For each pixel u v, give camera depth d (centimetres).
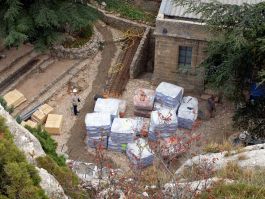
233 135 2188
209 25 2030
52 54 2656
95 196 1050
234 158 1321
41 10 2383
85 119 2177
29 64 2583
